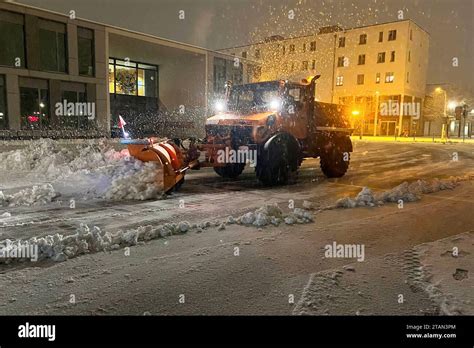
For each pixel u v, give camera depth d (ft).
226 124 27.09
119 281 10.66
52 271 11.35
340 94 161.38
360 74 156.76
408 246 13.89
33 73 64.23
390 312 9.16
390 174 35.88
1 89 61.16
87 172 27.78
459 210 19.74
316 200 22.34
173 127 84.48
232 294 9.96
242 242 14.10
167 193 23.48
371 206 20.54
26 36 63.16
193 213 18.58
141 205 20.27
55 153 34.96
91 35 71.51
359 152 65.26
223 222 16.69
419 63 159.43
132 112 92.68
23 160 32.91
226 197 22.90
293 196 23.54
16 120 62.75
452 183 28.14
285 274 11.25
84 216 17.76
